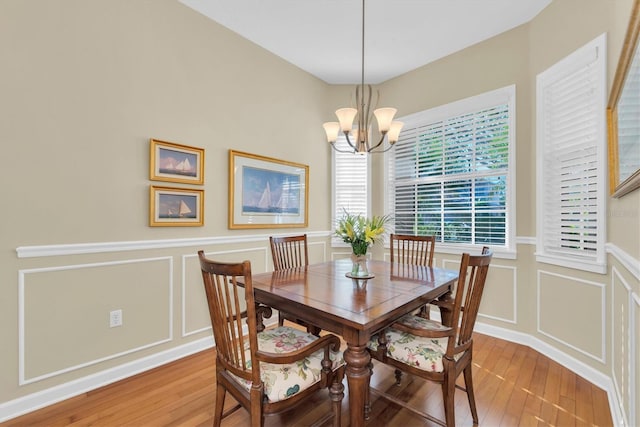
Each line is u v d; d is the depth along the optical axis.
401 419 1.73
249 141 2.98
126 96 2.17
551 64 2.47
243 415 1.75
